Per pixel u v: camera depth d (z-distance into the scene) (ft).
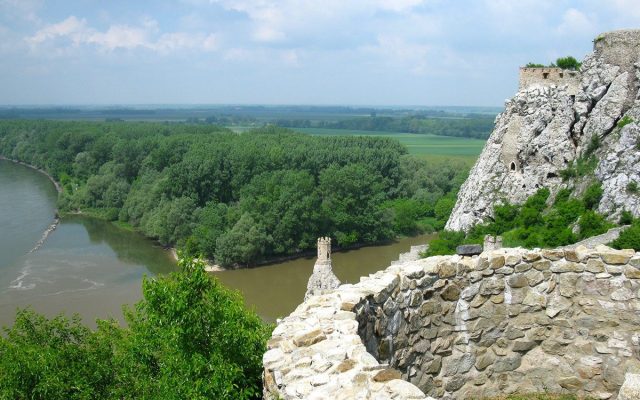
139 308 49.26
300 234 287.69
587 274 33.94
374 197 319.47
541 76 204.54
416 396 21.17
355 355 24.21
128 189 361.51
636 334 33.14
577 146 194.08
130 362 52.85
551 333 34.50
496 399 34.35
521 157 203.31
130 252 278.05
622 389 24.09
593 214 162.61
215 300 38.37
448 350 33.37
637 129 169.78
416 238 326.85
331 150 379.55
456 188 391.45
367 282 31.14
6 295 209.97
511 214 192.44
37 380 54.60
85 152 440.04
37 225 316.81
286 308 215.10
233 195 327.67
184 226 281.13
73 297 210.38
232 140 412.77
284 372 24.20
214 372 31.71
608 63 186.80
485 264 33.68
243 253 262.06
